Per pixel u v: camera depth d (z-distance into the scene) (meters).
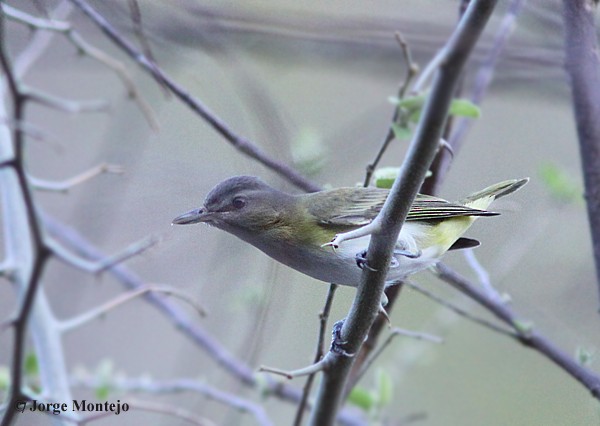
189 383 10.34
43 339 9.48
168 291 9.44
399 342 13.60
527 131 14.05
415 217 9.20
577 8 8.02
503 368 14.09
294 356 12.66
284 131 9.68
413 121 8.74
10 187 10.14
